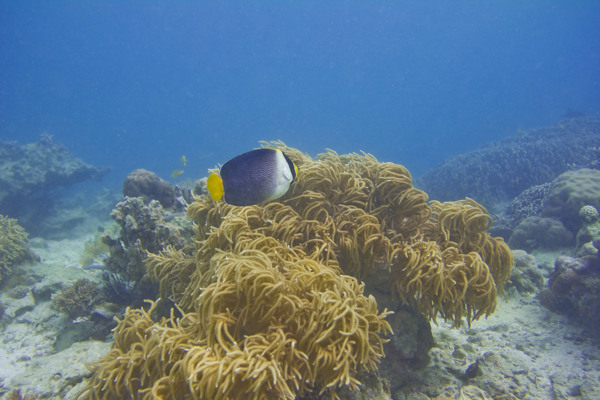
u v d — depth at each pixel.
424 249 0.78
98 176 3.88
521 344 1.00
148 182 1.68
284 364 0.56
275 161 0.58
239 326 0.61
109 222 3.15
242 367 0.54
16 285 1.65
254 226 0.80
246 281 0.60
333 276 0.63
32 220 3.06
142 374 0.63
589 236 1.35
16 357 1.12
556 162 3.16
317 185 0.88
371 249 0.78
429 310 0.76
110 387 0.64
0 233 1.75
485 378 0.84
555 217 1.68
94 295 1.30
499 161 3.38
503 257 0.86
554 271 1.17
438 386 0.82
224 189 0.55
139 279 1.17
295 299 0.60
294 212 0.83
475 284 0.77
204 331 0.61
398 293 0.81
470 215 0.83
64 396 0.86
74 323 1.17
